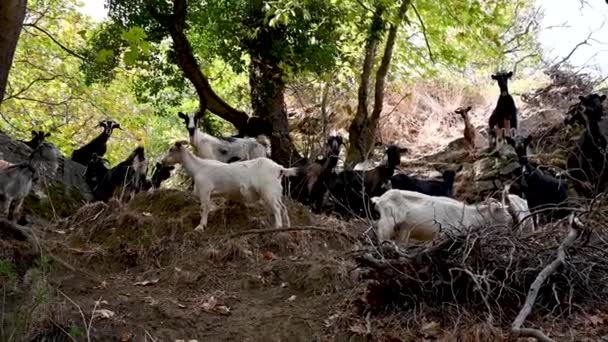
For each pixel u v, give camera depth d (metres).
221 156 6.87
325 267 4.13
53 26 11.52
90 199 7.22
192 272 4.23
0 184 4.71
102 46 8.83
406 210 4.31
